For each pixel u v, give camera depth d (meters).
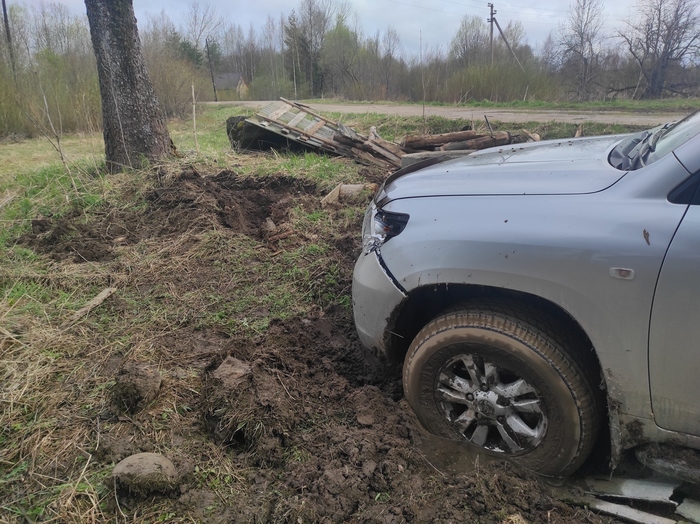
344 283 3.95
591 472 2.18
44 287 3.90
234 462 2.21
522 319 2.04
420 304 2.48
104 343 3.17
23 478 2.11
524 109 14.12
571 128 9.66
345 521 1.88
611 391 1.91
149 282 4.06
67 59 16.09
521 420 2.13
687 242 1.70
